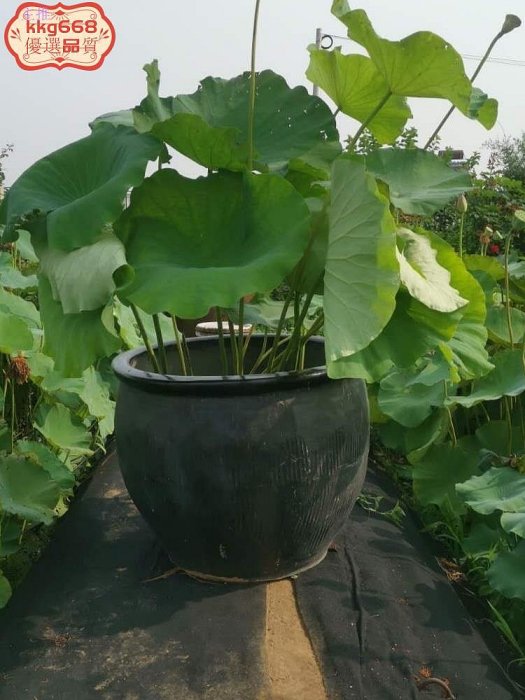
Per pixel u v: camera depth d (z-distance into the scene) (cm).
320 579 165
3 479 184
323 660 139
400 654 142
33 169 156
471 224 497
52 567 176
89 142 159
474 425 260
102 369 294
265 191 145
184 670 135
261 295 214
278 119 177
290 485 146
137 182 137
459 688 134
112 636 146
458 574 193
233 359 181
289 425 144
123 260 133
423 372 218
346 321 123
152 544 185
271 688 130
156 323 167
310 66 173
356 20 132
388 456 281
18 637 147
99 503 216
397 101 166
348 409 155
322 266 146
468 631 154
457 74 133
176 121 143
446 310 133
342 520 166
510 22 153
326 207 147
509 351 222
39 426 218
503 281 264
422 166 173
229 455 143
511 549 184
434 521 222
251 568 158
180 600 157
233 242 153
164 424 147
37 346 224
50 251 144
